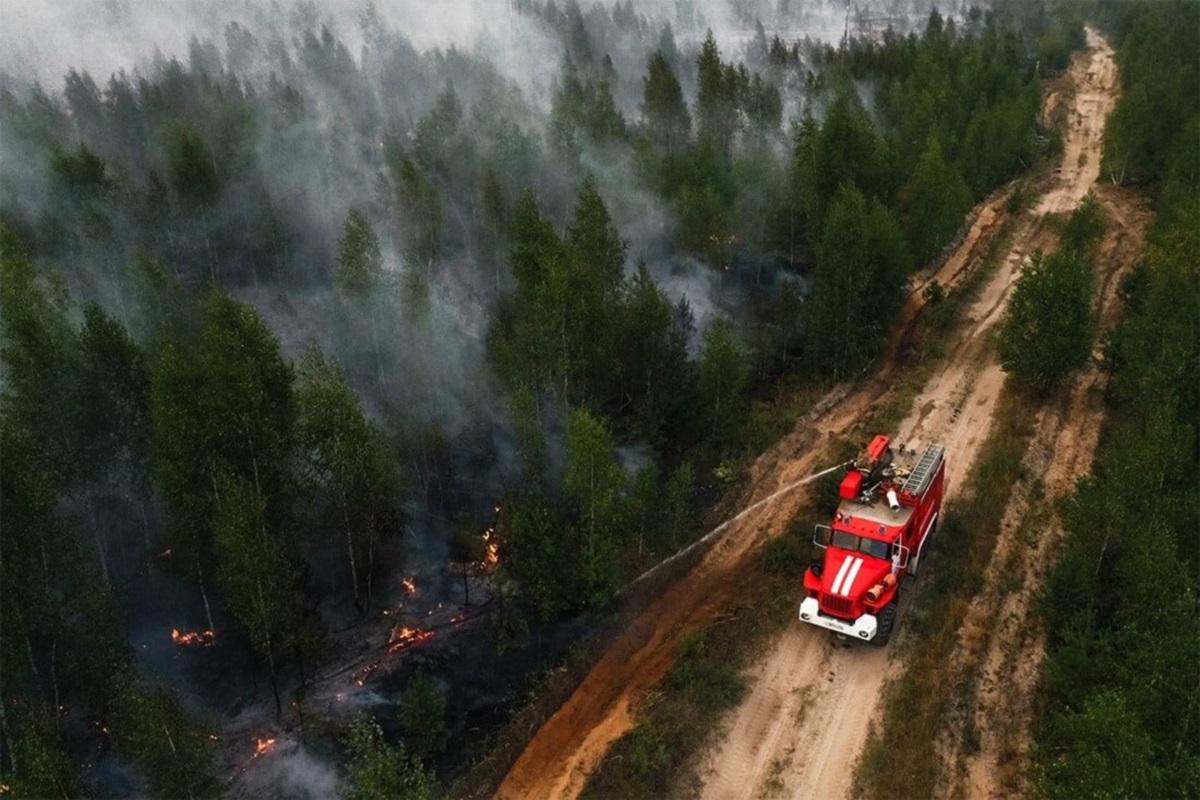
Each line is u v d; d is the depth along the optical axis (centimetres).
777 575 2502
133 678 2138
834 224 3491
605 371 3253
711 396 3162
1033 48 10050
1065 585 2186
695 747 1980
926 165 4491
